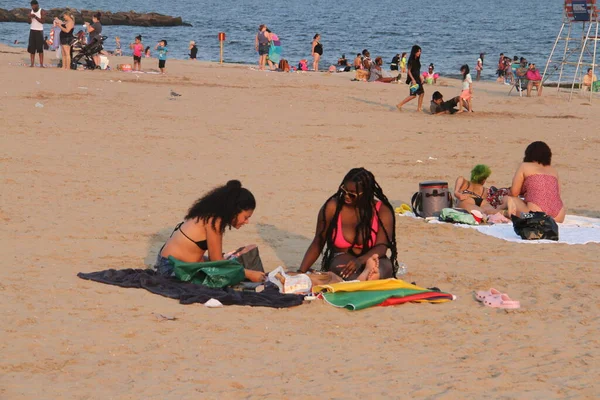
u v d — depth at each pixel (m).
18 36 67.12
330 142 19.98
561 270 9.70
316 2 177.50
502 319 7.78
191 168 16.06
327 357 6.63
